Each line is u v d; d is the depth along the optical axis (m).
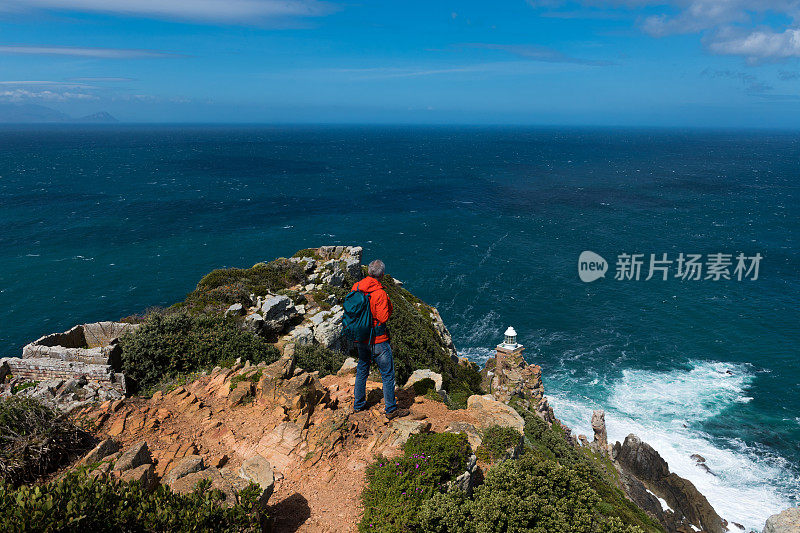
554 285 78.94
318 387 11.77
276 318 23.92
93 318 61.88
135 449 8.29
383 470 8.50
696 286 78.06
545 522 7.90
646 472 37.12
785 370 53.78
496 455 9.61
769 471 38.75
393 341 27.27
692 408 47.25
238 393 11.30
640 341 60.66
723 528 33.09
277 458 9.26
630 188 178.62
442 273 84.19
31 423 8.88
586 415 46.06
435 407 11.73
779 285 78.00
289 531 7.61
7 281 72.38
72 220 111.88
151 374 16.02
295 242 101.31
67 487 6.36
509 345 37.94
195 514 6.52
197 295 26.98
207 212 127.31
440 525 7.51
